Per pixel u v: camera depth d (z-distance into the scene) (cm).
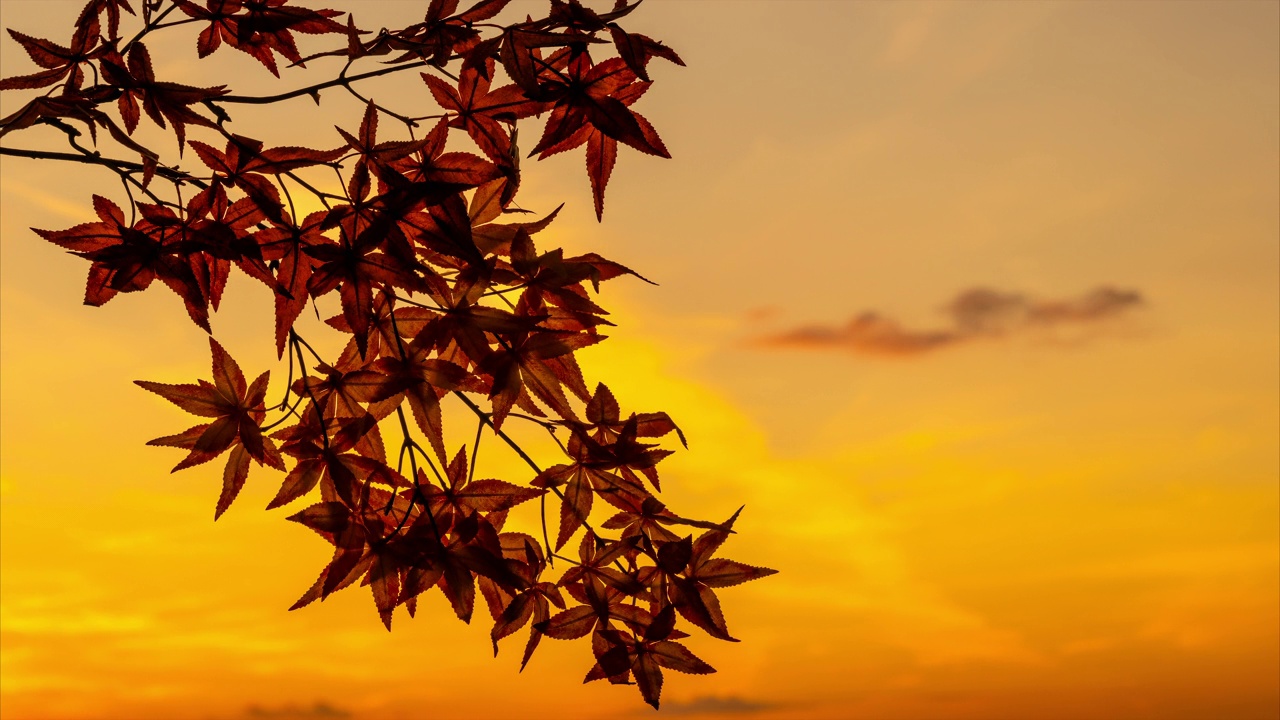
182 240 174
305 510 181
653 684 199
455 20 186
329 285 179
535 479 195
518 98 190
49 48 186
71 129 184
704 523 196
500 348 185
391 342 192
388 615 182
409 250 177
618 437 191
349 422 188
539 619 203
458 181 192
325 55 182
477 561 183
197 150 176
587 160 197
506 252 196
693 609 196
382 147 181
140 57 176
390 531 191
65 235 179
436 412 185
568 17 183
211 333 182
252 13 188
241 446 190
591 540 198
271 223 187
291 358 185
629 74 189
